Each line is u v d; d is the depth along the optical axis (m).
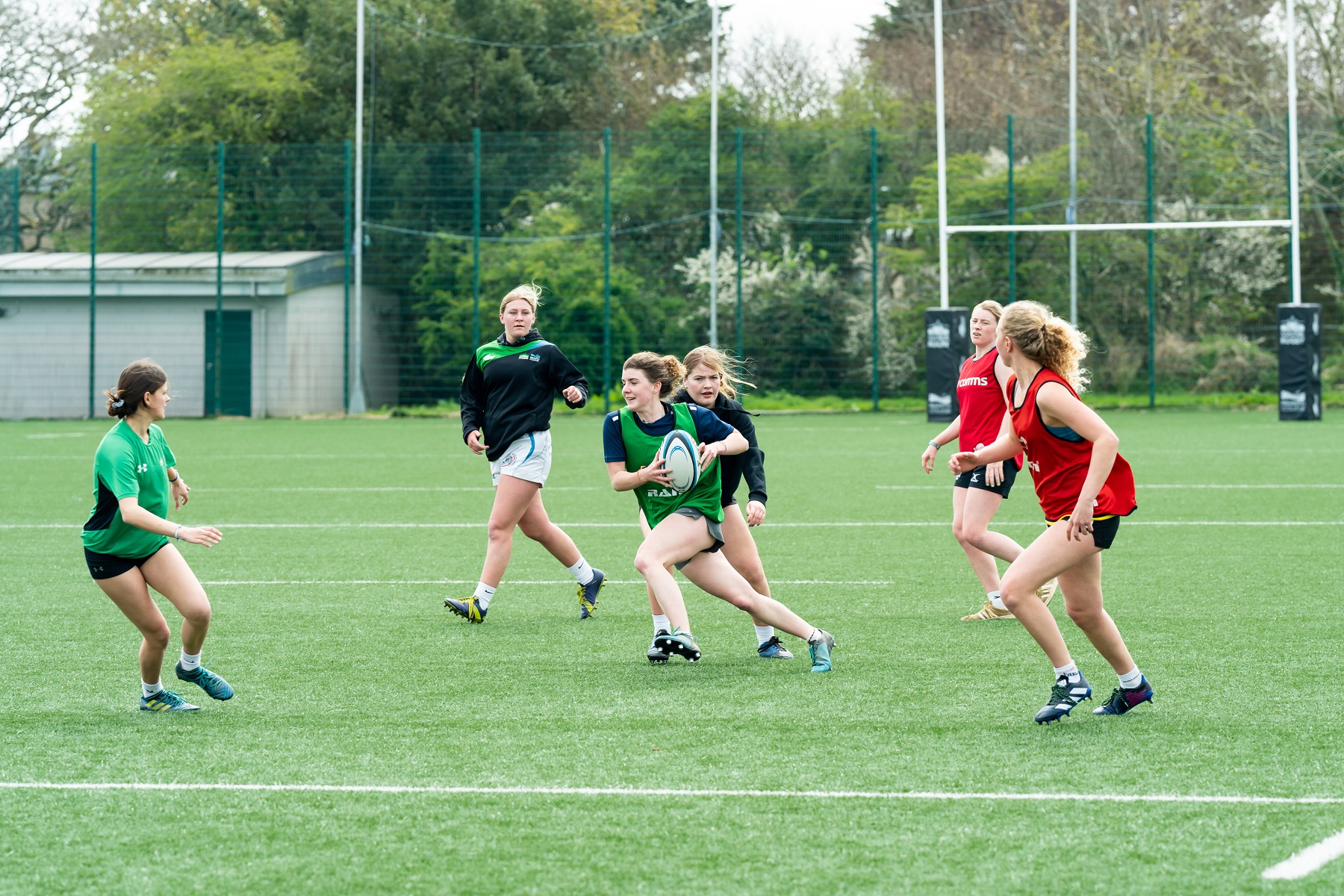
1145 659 13.02
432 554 20.78
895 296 64.75
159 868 7.82
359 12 59.06
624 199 64.94
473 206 61.97
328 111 75.12
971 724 10.75
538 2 83.25
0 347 63.12
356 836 8.30
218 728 10.84
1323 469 32.41
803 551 20.61
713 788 9.16
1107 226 51.12
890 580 17.98
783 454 38.75
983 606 16.03
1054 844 8.02
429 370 64.25
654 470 12.21
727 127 73.81
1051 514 10.68
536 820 8.55
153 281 62.06
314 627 15.16
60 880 7.66
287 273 61.44
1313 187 63.34
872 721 10.87
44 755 10.10
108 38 83.19
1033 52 81.69
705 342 63.91
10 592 17.33
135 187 66.00
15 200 68.25
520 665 13.17
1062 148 64.69
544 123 80.50
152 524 10.30
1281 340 51.09
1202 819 8.41
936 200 63.50
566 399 15.82
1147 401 60.59
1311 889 7.32
